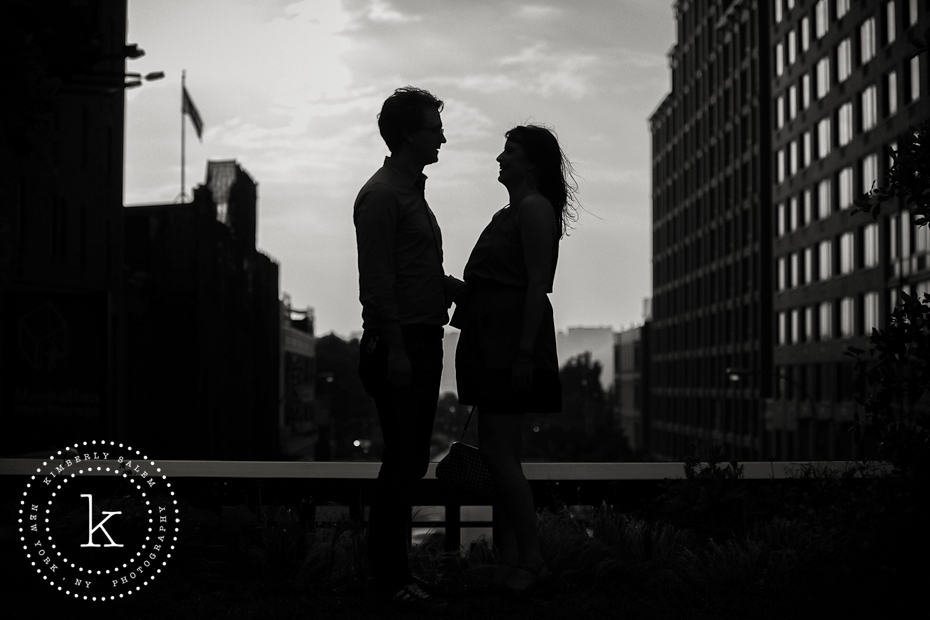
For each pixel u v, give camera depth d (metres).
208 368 51.78
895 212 48.25
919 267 45.72
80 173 37.94
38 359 31.58
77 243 37.69
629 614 4.85
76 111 37.59
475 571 5.55
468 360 5.36
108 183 41.25
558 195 5.52
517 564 5.32
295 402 91.44
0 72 5.09
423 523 6.59
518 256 5.29
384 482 5.14
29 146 5.34
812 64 61.09
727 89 80.44
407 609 4.96
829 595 4.89
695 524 6.56
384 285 4.98
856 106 53.88
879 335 5.57
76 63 5.76
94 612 4.81
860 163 53.56
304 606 4.99
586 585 5.51
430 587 5.29
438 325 5.23
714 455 6.77
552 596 5.28
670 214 102.31
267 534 5.59
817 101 60.19
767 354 70.25
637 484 6.93
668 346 103.06
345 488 6.64
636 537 6.06
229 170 68.94
